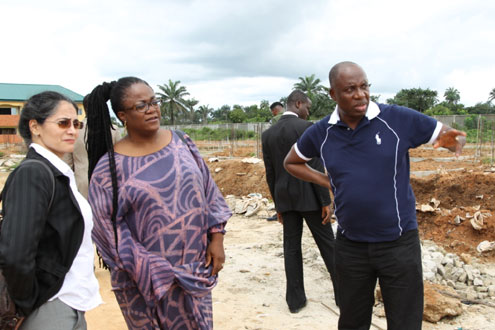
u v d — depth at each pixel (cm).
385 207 284
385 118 285
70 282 226
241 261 652
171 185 261
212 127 5306
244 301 502
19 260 200
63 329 221
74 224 227
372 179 283
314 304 489
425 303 425
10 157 3053
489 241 644
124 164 264
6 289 206
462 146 277
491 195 782
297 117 463
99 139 277
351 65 281
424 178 905
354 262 303
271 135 462
